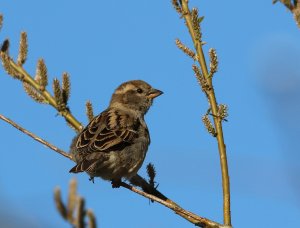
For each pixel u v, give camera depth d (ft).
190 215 30.89
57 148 38.17
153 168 35.68
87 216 17.28
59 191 17.35
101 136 43.50
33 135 36.32
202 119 31.30
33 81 39.45
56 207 17.25
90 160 42.06
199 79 32.09
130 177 44.60
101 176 44.09
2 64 39.27
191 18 32.76
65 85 39.86
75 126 40.14
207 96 32.01
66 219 17.15
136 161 44.68
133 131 45.14
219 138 30.94
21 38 39.52
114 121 44.91
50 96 39.55
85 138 42.86
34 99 39.27
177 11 33.19
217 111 31.37
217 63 32.09
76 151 42.60
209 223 30.60
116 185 44.27
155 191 35.19
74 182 17.48
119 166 43.52
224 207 29.68
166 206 31.68
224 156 30.42
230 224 29.40
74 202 17.29
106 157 42.86
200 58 32.37
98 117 45.19
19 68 39.42
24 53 39.60
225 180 30.04
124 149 43.93
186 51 32.78
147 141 46.37
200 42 32.71
